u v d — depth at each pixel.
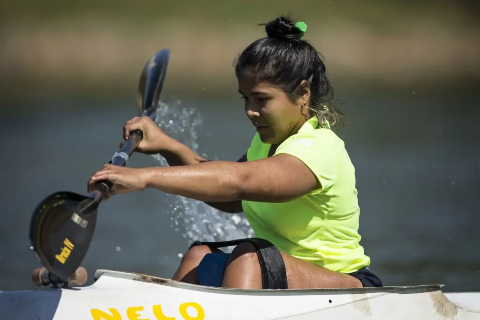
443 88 42.28
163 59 12.05
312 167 8.12
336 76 44.12
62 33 46.22
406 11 49.94
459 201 21.77
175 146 10.11
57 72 43.28
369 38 47.78
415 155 26.59
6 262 16.72
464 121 32.41
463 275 16.50
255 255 8.30
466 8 50.75
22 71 43.28
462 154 26.66
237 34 45.50
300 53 8.55
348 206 8.77
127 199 21.19
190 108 33.34
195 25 46.69
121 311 7.70
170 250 17.41
